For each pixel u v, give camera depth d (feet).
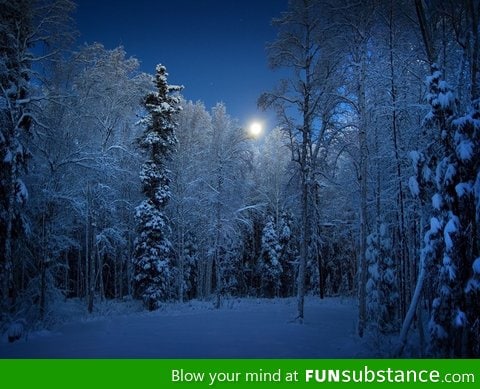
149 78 88.43
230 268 126.62
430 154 34.96
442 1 36.27
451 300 29.94
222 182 87.92
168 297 95.45
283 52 56.13
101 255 96.53
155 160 82.84
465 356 28.43
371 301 53.52
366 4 46.57
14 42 51.01
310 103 58.44
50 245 62.80
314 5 52.19
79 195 71.26
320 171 61.26
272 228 125.59
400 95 47.50
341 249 120.37
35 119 53.78
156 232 78.38
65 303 72.28
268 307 81.10
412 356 31.89
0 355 33.37
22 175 59.67
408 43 45.98
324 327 50.67
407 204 48.96
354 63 48.47
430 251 32.19
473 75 32.65
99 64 75.41
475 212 30.04
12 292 51.80
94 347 36.58
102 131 81.20
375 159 53.72
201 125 113.91
